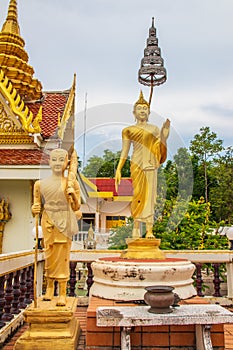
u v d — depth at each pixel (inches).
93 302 151.9
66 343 132.1
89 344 135.6
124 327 122.2
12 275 178.2
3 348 152.4
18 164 357.7
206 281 324.5
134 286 155.7
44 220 146.6
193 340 135.7
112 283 159.2
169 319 119.0
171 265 160.2
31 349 130.9
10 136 389.1
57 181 142.3
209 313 122.5
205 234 342.6
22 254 190.5
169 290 125.6
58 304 142.9
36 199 145.4
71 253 243.3
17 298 187.9
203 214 345.1
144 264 160.1
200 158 941.8
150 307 130.5
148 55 194.7
